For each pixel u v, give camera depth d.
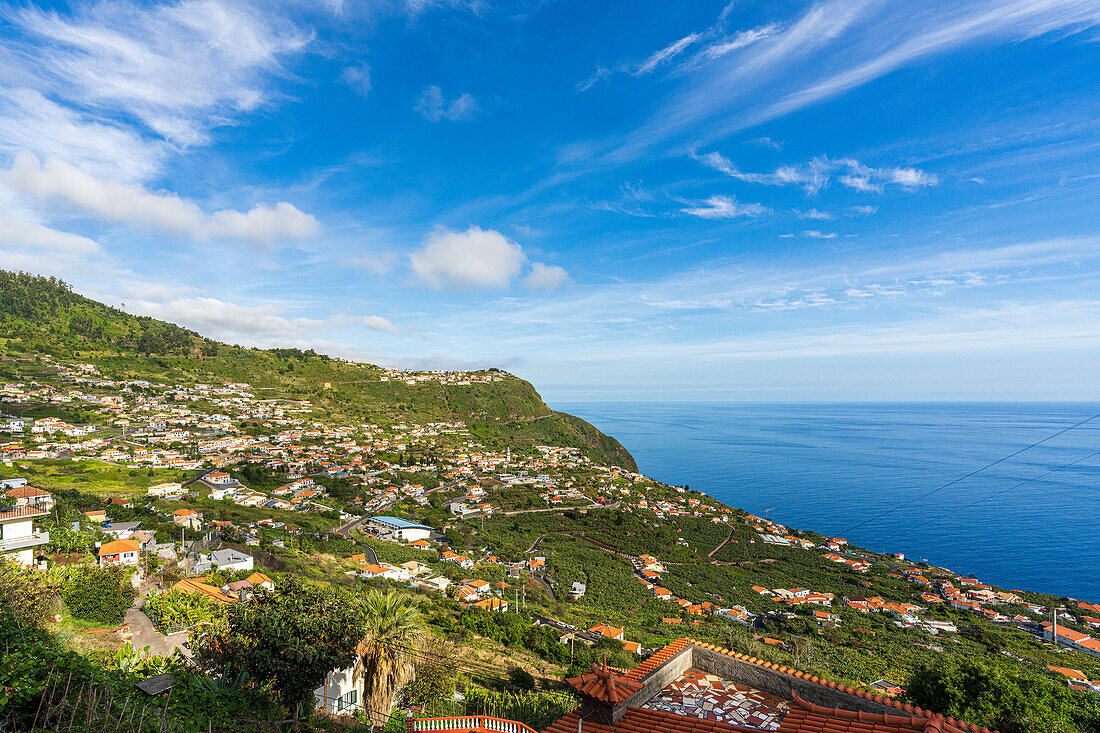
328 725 14.33
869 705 9.40
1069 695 15.76
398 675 16.94
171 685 12.34
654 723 9.34
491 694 22.48
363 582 54.94
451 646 34.81
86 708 9.97
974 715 15.02
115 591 23.33
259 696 13.57
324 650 14.00
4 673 9.51
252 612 14.42
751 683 11.04
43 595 18.62
